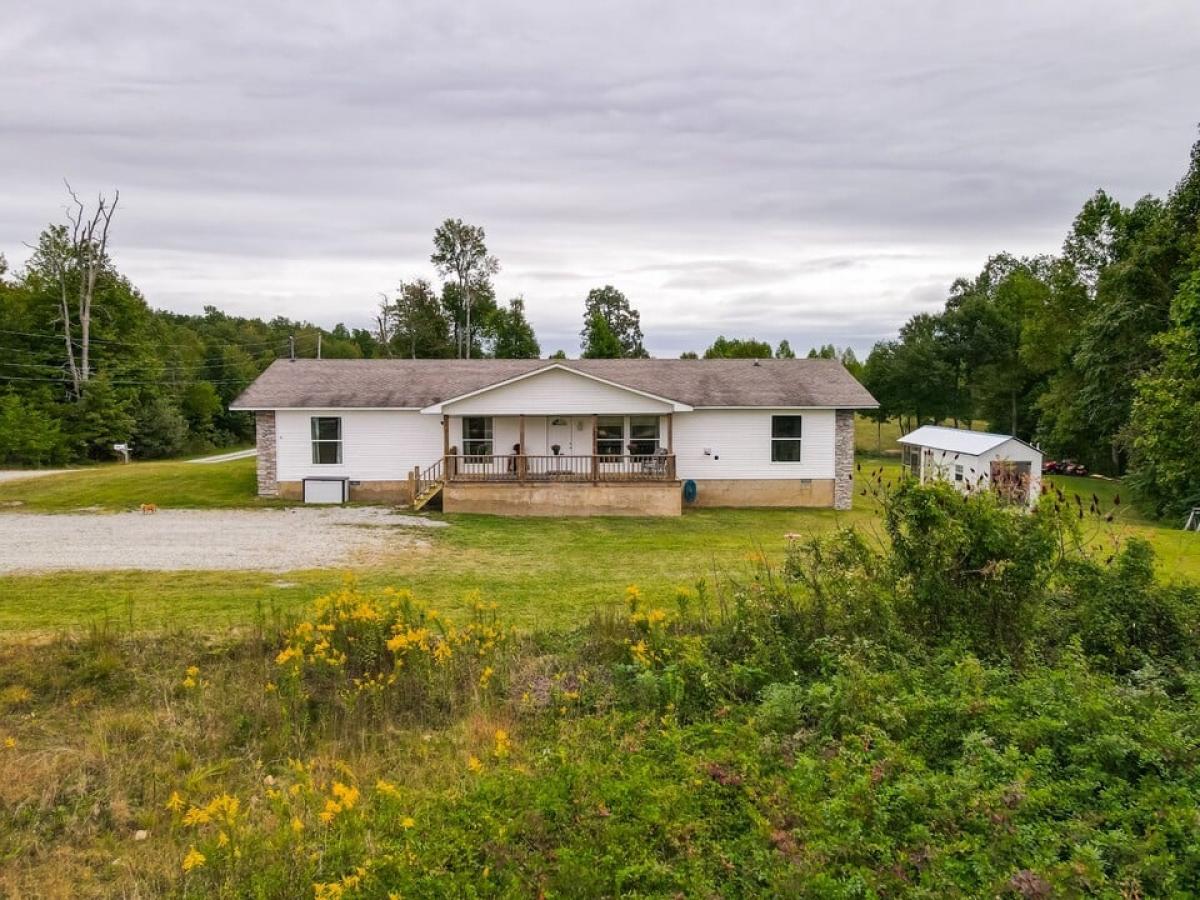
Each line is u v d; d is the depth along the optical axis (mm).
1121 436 31609
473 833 5102
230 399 69062
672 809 5336
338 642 8531
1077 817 4887
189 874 5105
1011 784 5164
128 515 21797
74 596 11648
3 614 10406
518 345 64562
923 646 7707
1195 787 5035
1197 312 22719
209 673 8367
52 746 7027
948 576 8102
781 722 6652
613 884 4586
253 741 7160
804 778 5555
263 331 100875
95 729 7273
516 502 23031
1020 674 7129
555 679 8125
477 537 18781
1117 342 33562
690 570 14609
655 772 5992
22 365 47281
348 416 24938
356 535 18562
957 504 8125
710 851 4941
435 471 25141
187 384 61656
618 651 8711
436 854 4855
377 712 7562
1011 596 7918
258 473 24984
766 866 4629
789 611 8586
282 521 20781
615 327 77625
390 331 64125
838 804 5109
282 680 8016
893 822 5000
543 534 19531
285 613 10219
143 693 7984
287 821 5402
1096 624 8023
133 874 5273
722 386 26000
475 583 13125
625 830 5090
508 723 7324
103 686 8094
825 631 8273
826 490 25266
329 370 27391
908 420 64875
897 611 8203
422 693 7918
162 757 6918
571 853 4781
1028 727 5883
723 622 9070
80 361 49938
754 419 25125
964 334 54844
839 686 6816
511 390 23703
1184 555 15508
